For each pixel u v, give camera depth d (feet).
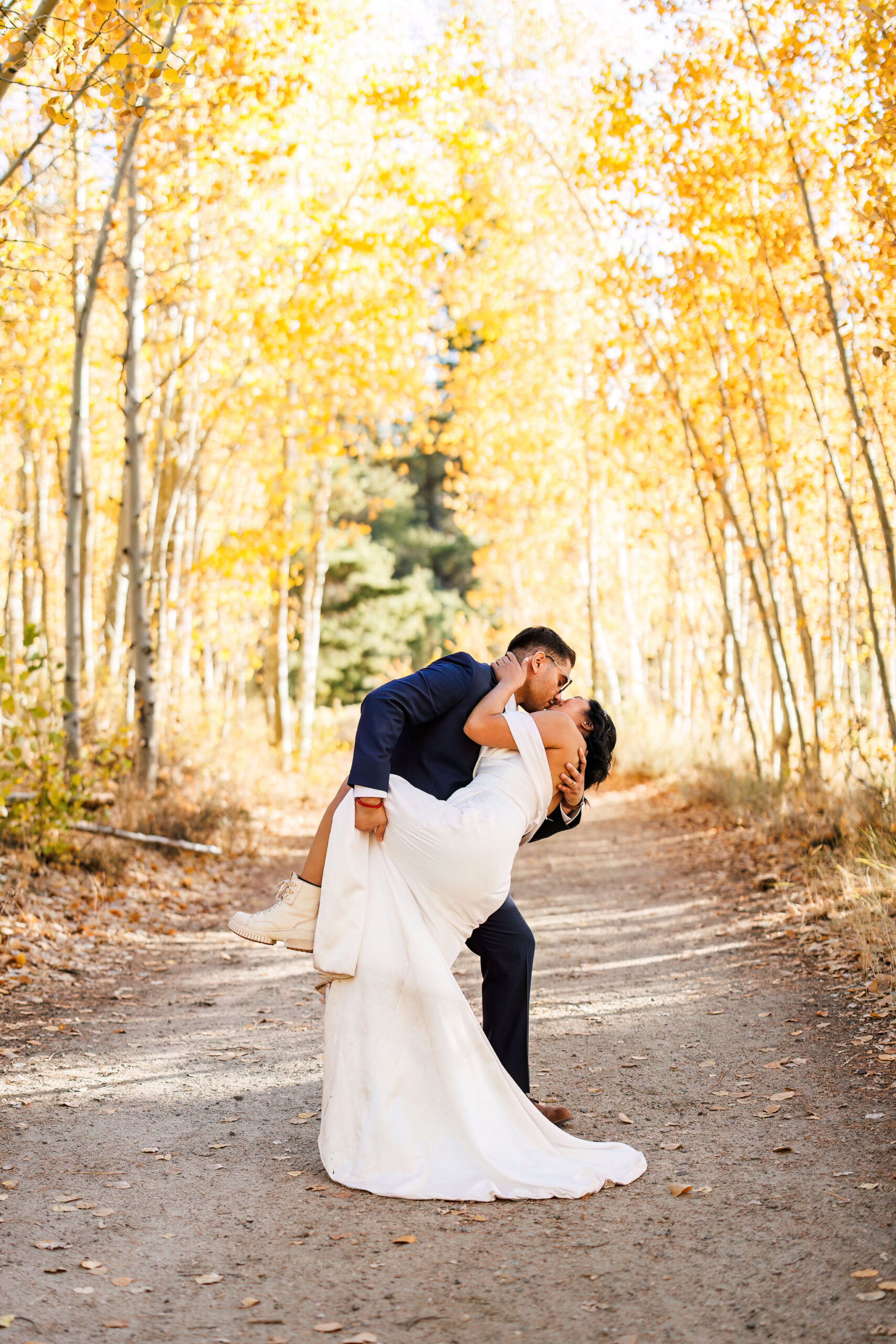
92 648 49.57
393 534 142.82
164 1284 8.89
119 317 45.06
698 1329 7.91
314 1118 13.29
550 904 29.25
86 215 32.35
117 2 19.53
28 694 26.91
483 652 84.17
